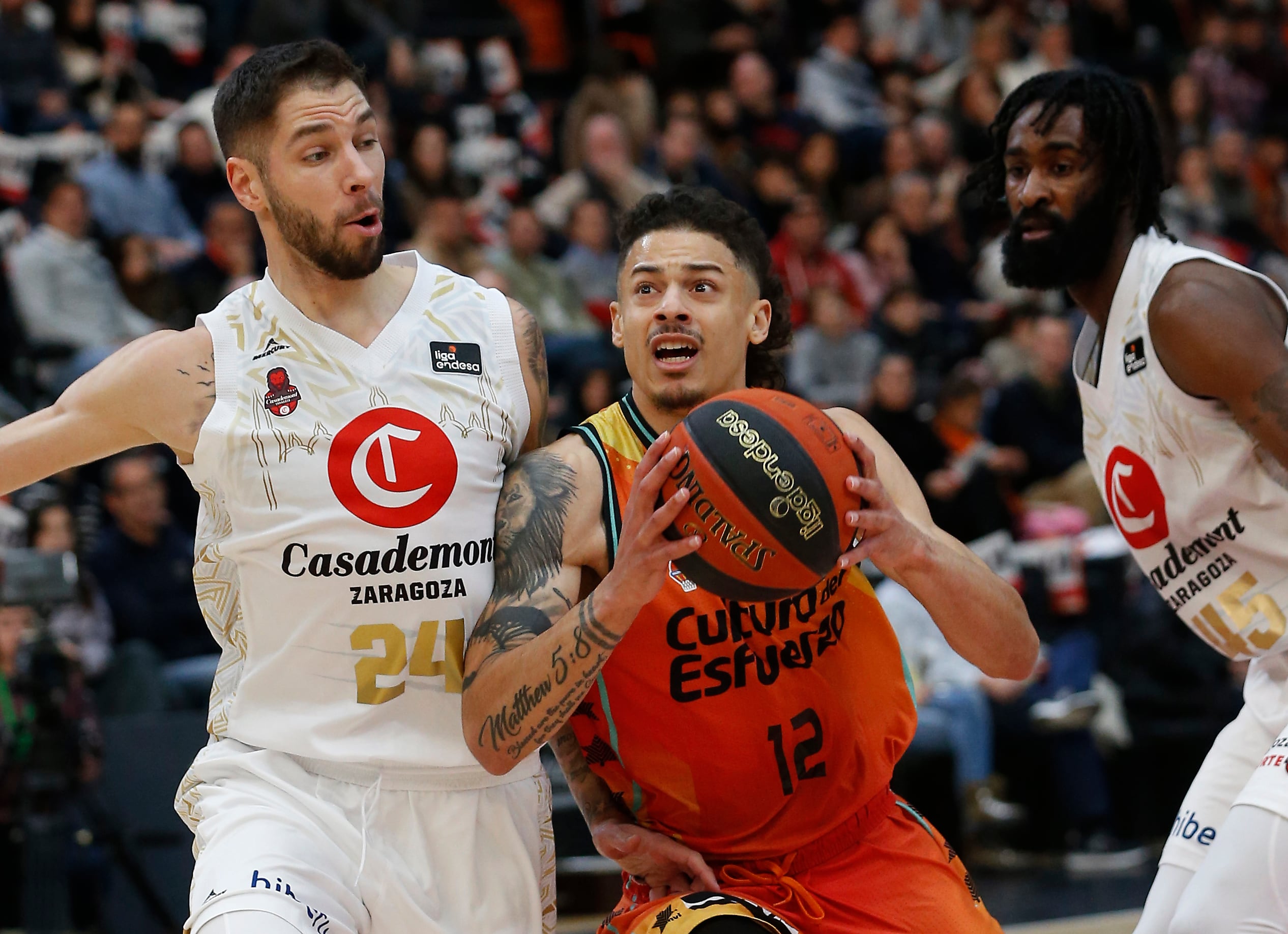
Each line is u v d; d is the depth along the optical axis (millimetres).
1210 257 9953
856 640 9516
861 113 40562
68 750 17312
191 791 9484
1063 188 10445
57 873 17109
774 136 37844
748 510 8141
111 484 21406
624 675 9195
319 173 9055
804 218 32688
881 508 8438
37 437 9242
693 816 9336
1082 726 23453
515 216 29531
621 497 9289
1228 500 9977
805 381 29812
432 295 9750
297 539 9125
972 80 39594
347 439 9211
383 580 9164
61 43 32938
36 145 29422
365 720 9195
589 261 30812
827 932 9172
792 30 44406
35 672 17078
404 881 9164
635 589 8266
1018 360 31016
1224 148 40625
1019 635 9383
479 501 9422
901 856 9438
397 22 38625
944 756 21906
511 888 9594
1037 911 19938
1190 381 9812
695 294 9320
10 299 25422
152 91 34438
